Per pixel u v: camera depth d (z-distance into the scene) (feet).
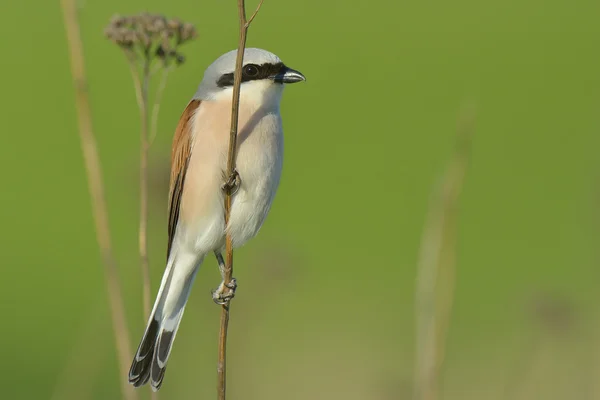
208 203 22.43
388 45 78.38
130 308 25.64
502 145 64.54
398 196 57.16
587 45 80.28
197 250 23.03
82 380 24.57
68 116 61.93
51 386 39.22
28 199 55.72
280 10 83.87
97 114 59.57
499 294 47.75
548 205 56.80
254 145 22.29
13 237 52.49
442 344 22.24
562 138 64.28
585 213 28.50
